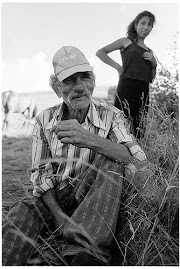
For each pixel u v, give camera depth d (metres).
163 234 1.67
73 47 1.86
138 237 1.69
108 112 1.94
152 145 2.46
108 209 1.57
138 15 3.05
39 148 1.92
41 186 1.82
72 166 1.86
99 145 1.72
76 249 1.48
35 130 1.95
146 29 3.04
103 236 1.49
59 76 1.80
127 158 1.76
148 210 1.82
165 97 3.48
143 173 1.92
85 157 1.86
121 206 1.84
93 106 1.92
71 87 1.79
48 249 1.70
